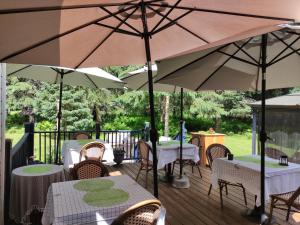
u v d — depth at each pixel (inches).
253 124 255.9
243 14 68.7
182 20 79.3
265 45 111.2
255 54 120.3
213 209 160.1
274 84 132.3
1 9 53.2
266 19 69.6
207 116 513.3
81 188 101.3
